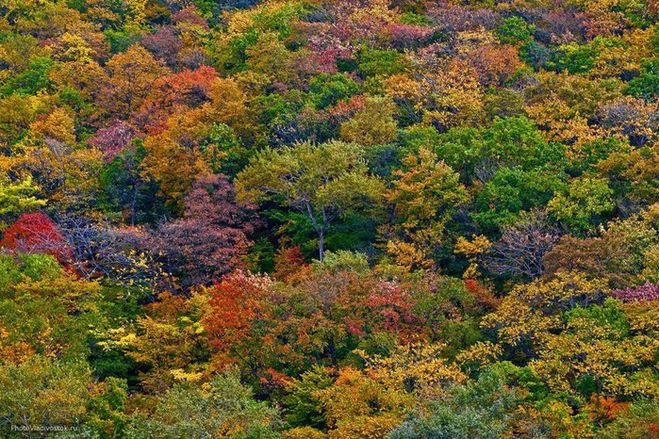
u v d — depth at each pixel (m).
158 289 55.16
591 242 46.88
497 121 60.81
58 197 63.06
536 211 52.12
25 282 47.81
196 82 73.81
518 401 37.69
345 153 58.56
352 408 38.59
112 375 47.41
